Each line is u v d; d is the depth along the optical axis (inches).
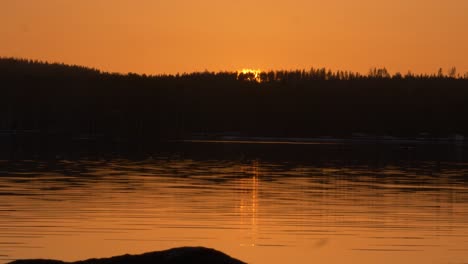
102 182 5703.7
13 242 3127.5
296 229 3543.3
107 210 4013.3
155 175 6535.4
